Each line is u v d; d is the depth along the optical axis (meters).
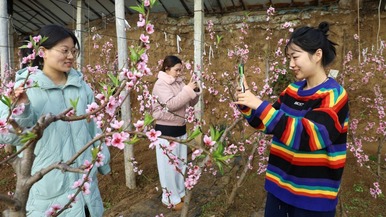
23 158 0.99
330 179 1.54
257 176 3.93
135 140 0.96
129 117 3.40
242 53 4.07
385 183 3.66
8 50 4.37
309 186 1.56
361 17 5.54
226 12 6.43
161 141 2.91
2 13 4.18
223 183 3.78
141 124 1.00
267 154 3.88
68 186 1.65
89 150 1.79
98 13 7.11
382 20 5.41
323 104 1.49
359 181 3.76
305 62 1.52
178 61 3.00
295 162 1.61
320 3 5.78
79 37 5.48
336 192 1.56
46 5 6.61
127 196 3.71
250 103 1.48
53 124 1.60
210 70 6.45
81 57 5.59
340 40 5.62
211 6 6.30
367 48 5.23
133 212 3.18
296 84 1.79
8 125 0.99
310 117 1.45
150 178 4.15
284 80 3.66
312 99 1.57
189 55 6.72
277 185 1.73
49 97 1.61
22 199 0.97
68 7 6.68
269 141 3.48
